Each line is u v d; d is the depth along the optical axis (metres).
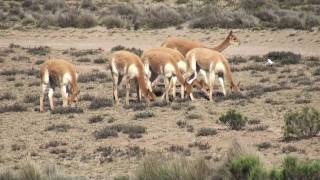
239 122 66.31
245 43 138.00
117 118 73.19
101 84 96.56
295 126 61.00
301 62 111.19
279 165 51.31
